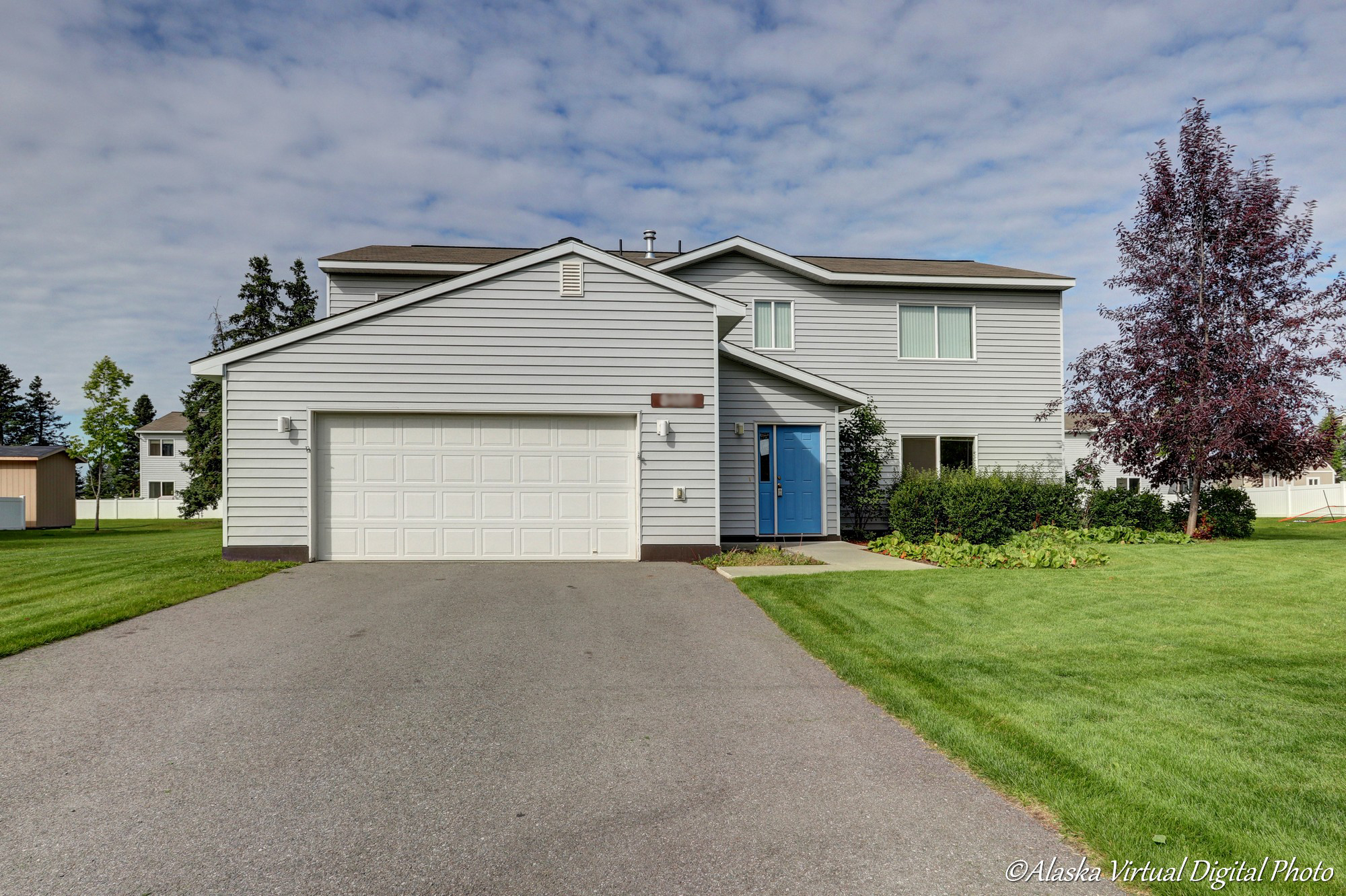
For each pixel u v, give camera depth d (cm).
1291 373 1509
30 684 575
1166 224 1611
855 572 1035
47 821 367
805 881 312
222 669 616
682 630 752
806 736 480
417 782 412
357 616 802
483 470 1207
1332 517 2606
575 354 1214
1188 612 787
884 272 1811
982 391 1842
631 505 1227
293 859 332
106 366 2809
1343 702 516
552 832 356
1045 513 1580
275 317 3425
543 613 820
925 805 382
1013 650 655
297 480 1171
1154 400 1599
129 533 2341
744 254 1777
